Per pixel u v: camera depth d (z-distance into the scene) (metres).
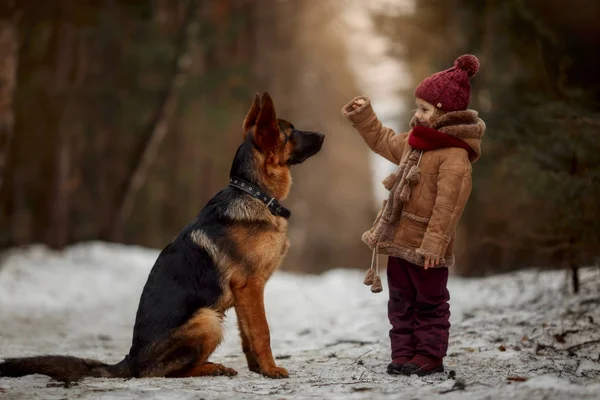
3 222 23.28
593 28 19.94
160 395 5.17
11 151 27.47
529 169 9.77
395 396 5.05
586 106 10.11
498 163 14.73
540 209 10.84
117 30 26.53
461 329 8.84
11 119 18.78
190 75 28.27
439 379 6.08
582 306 9.37
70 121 27.06
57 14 25.97
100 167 29.77
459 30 21.36
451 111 6.36
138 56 27.19
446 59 21.75
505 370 6.50
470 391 5.11
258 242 6.50
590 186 8.91
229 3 31.34
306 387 5.73
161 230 36.28
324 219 45.44
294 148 6.89
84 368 6.14
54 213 23.81
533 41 19.27
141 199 35.59
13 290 16.42
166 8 28.16
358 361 7.36
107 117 27.97
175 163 36.09
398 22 24.31
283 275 19.72
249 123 7.04
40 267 18.98
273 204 6.68
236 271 6.47
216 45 29.00
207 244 6.49
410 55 24.92
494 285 12.26
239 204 6.59
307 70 39.81
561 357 7.15
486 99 18.56
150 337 6.30
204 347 6.38
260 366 6.47
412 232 6.28
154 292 6.44
